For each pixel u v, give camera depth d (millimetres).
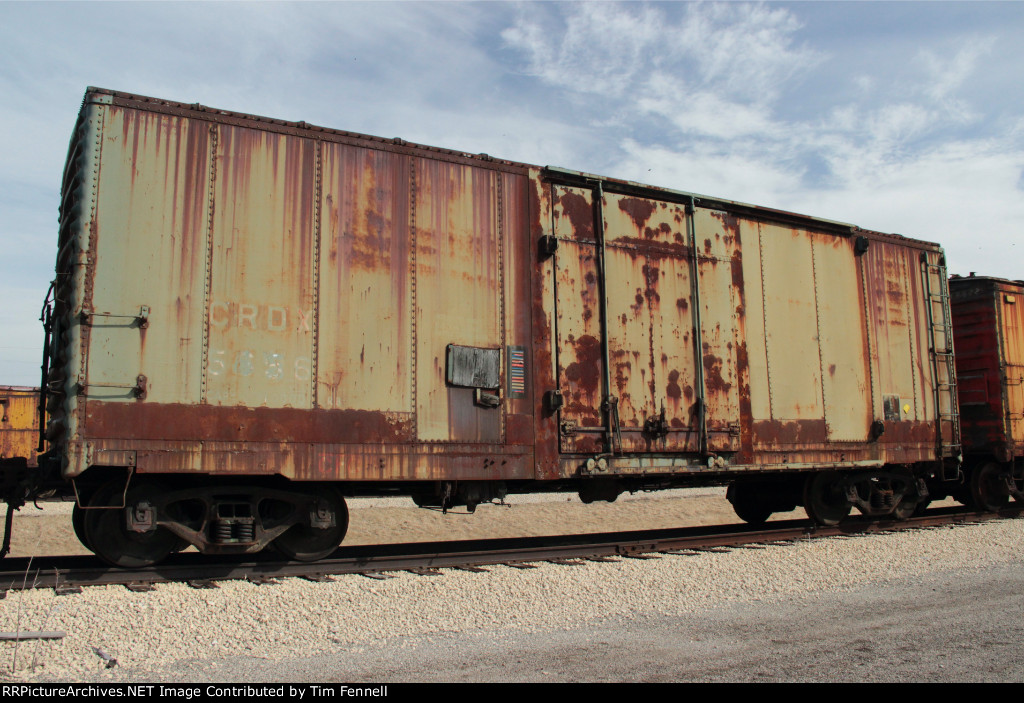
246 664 4406
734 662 4555
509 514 16047
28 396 18562
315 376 6750
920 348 11422
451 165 7684
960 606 6086
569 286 8195
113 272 6070
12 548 11336
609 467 8148
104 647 4578
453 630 5234
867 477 10695
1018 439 12359
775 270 9906
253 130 6770
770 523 11242
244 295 6539
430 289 7379
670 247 8992
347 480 6789
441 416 7273
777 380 9641
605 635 5172
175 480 6633
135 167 6250
